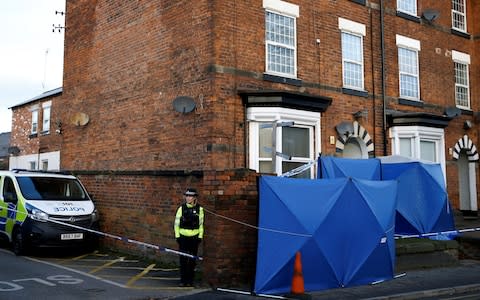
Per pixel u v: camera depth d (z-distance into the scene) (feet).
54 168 67.10
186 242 30.83
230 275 30.78
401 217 43.09
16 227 41.81
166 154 41.73
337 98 46.96
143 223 41.52
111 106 49.01
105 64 50.47
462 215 57.77
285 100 40.42
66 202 42.73
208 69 38.70
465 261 43.55
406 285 32.09
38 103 73.36
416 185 43.55
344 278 30.99
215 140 37.93
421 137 53.06
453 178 57.82
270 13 43.19
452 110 57.31
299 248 29.25
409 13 55.57
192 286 30.81
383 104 51.06
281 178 30.42
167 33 42.98
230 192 31.37
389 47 53.06
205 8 39.55
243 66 40.37
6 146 98.02
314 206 30.14
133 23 47.11
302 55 44.78
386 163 44.75
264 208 30.01
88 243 41.86
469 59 62.64
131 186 43.39
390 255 33.60
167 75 42.50
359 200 31.73
